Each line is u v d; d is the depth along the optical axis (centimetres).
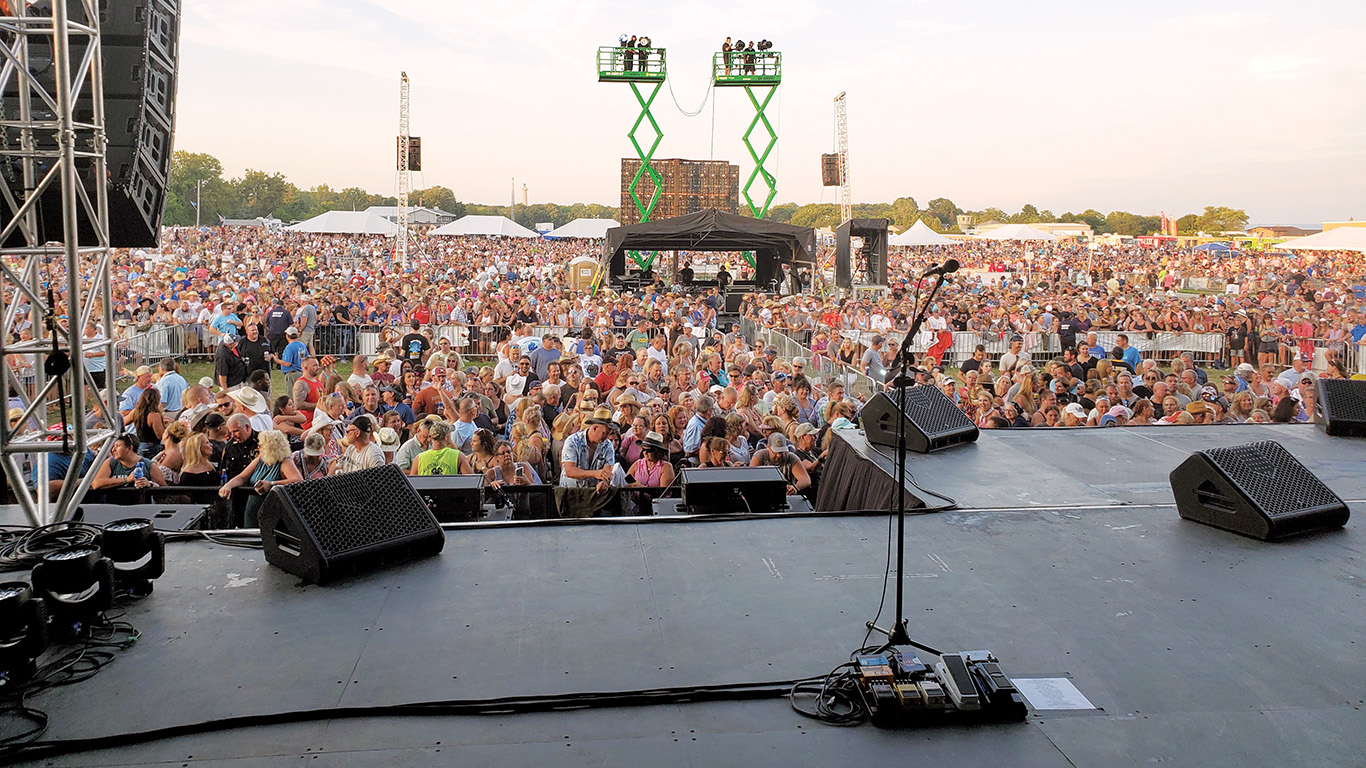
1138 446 796
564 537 557
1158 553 532
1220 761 324
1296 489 578
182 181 10150
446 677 382
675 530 571
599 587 480
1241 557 526
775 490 660
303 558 484
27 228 592
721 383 1341
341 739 338
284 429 972
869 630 424
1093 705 362
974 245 6806
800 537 559
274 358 1575
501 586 480
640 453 862
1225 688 375
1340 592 475
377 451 807
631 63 3375
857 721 351
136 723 346
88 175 627
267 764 322
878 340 1597
